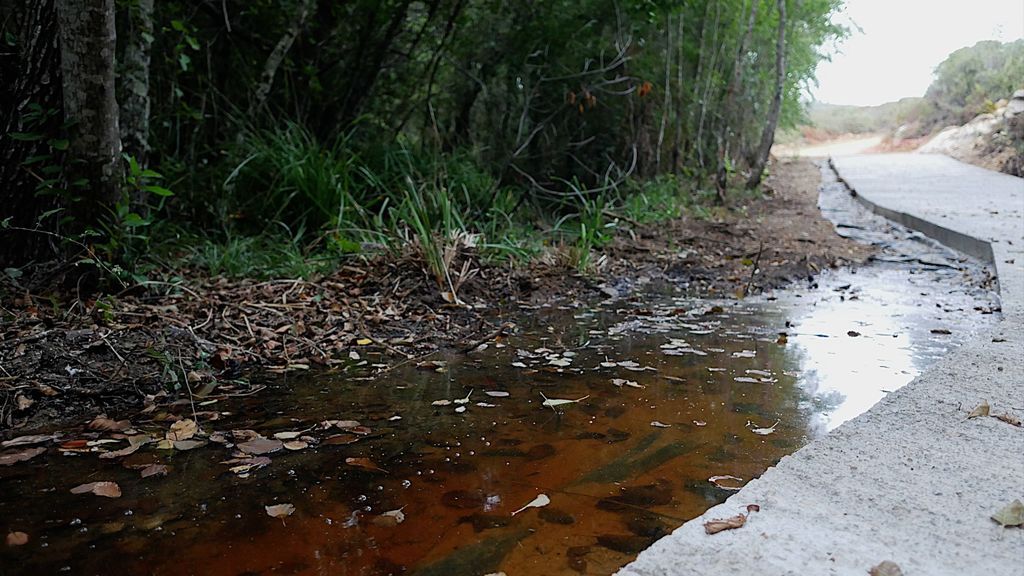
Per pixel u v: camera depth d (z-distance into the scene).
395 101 9.10
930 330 3.86
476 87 9.84
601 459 2.14
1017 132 16.89
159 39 6.20
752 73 15.79
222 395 2.79
